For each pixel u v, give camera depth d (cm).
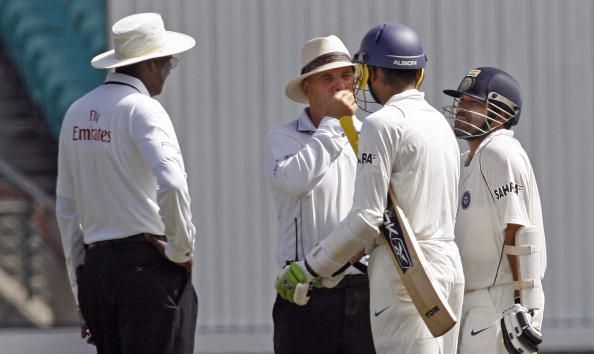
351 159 1828
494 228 1723
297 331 1820
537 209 1750
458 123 1783
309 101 1856
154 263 1703
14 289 3072
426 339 1573
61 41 3027
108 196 1706
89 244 1736
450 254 1593
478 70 1789
